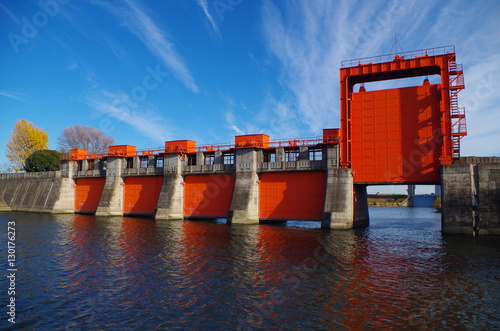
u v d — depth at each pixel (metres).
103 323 14.80
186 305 16.80
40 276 21.59
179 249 29.95
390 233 41.22
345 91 45.50
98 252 28.67
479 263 24.67
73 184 71.44
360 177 44.47
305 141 48.31
